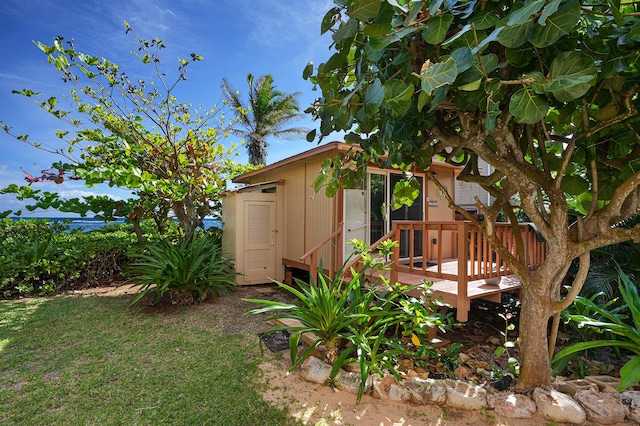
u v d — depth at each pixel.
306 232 6.56
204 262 5.72
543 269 2.30
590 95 1.74
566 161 1.94
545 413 2.17
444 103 1.70
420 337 3.23
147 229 8.48
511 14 1.08
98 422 2.15
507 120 1.75
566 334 3.65
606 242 1.97
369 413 2.26
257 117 18.48
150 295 5.60
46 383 2.66
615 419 2.12
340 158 2.59
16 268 5.62
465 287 3.69
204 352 3.29
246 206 6.83
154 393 2.51
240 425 2.12
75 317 4.42
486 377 2.87
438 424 2.14
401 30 1.22
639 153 1.88
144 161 7.09
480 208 2.44
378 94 1.35
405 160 2.31
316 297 3.01
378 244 4.36
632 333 2.44
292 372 2.87
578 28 1.76
